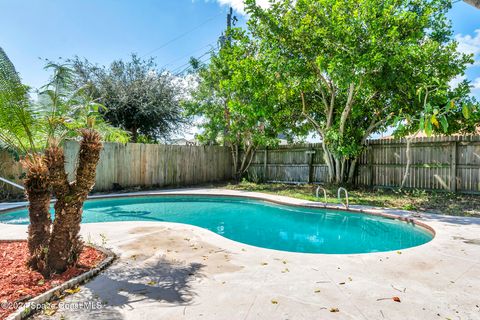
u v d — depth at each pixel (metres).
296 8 8.97
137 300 2.62
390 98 9.51
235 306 2.52
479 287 2.94
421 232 5.71
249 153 14.83
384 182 10.77
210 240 4.58
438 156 9.50
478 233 4.97
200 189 11.91
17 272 3.08
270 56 9.39
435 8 9.32
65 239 3.15
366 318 2.34
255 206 9.41
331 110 10.80
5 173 8.91
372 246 5.47
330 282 3.03
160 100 15.49
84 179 3.13
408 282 3.04
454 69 8.45
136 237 4.72
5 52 3.71
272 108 10.39
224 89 12.08
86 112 4.43
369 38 7.99
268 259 3.72
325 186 11.39
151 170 12.25
